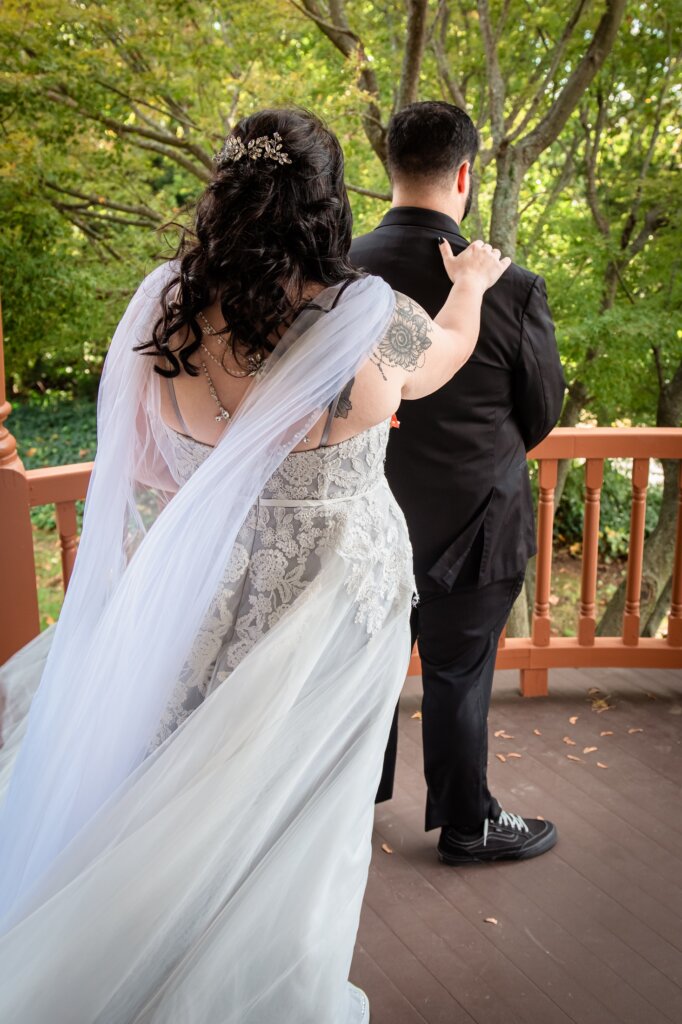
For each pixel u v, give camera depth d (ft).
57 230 21.89
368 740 5.06
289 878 4.63
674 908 7.02
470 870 7.43
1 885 4.88
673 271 22.77
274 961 4.52
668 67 21.77
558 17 19.66
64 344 22.82
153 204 23.35
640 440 9.46
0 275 20.58
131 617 4.70
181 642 4.69
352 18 20.35
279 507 4.68
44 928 4.20
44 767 4.85
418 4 15.94
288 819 4.80
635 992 6.26
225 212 4.32
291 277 4.35
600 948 6.63
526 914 6.96
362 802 4.96
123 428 4.86
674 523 23.90
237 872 4.52
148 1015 4.26
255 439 4.39
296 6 17.67
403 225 6.42
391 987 6.31
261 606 4.74
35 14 17.08
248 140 4.36
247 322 4.31
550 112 18.25
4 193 19.76
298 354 4.38
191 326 4.45
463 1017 6.07
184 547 4.58
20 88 17.81
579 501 32.96
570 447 9.44
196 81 19.35
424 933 6.79
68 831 4.75
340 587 4.78
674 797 8.32
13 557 7.61
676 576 9.84
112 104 19.40
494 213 18.71
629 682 10.32
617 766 8.78
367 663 5.01
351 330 4.41
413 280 6.33
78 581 5.14
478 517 6.68
